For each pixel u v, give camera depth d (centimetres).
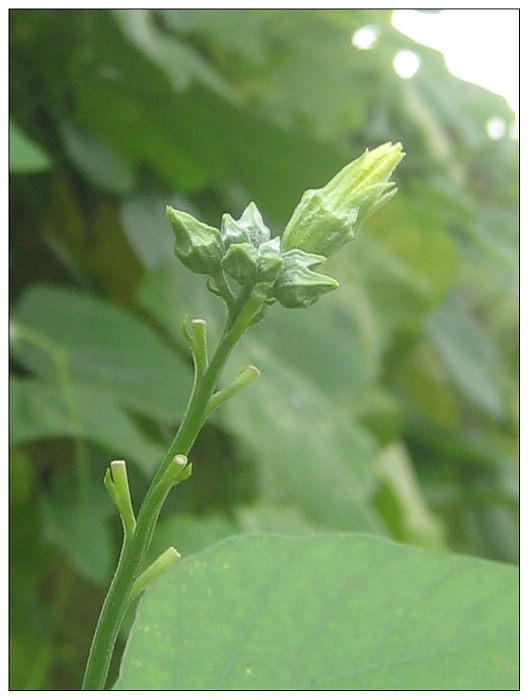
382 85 52
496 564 18
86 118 38
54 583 36
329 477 39
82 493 32
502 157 70
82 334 35
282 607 18
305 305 15
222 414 38
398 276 52
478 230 59
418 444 60
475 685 17
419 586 18
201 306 40
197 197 43
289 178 41
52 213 38
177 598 18
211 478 40
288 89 47
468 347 62
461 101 64
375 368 50
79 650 35
